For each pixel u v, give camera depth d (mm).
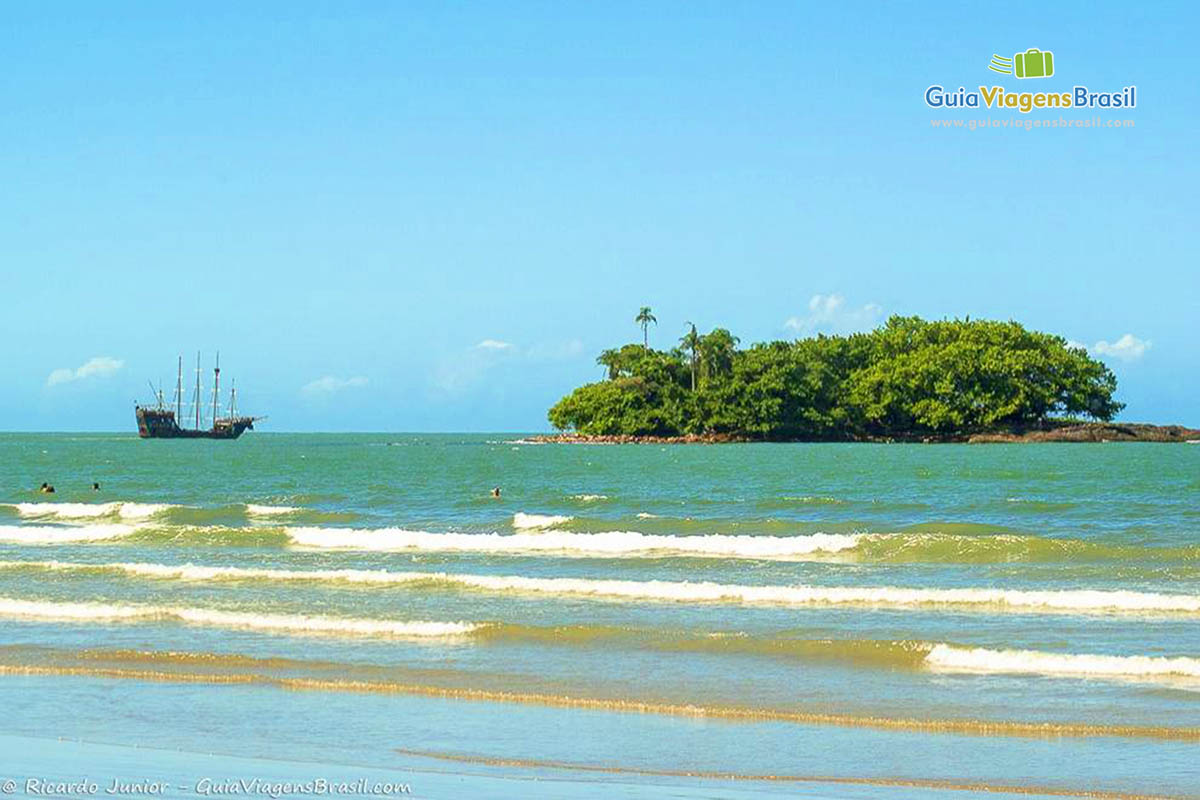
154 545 50094
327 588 36375
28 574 39094
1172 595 33562
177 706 22500
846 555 45094
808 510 64062
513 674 25188
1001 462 140875
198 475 112812
